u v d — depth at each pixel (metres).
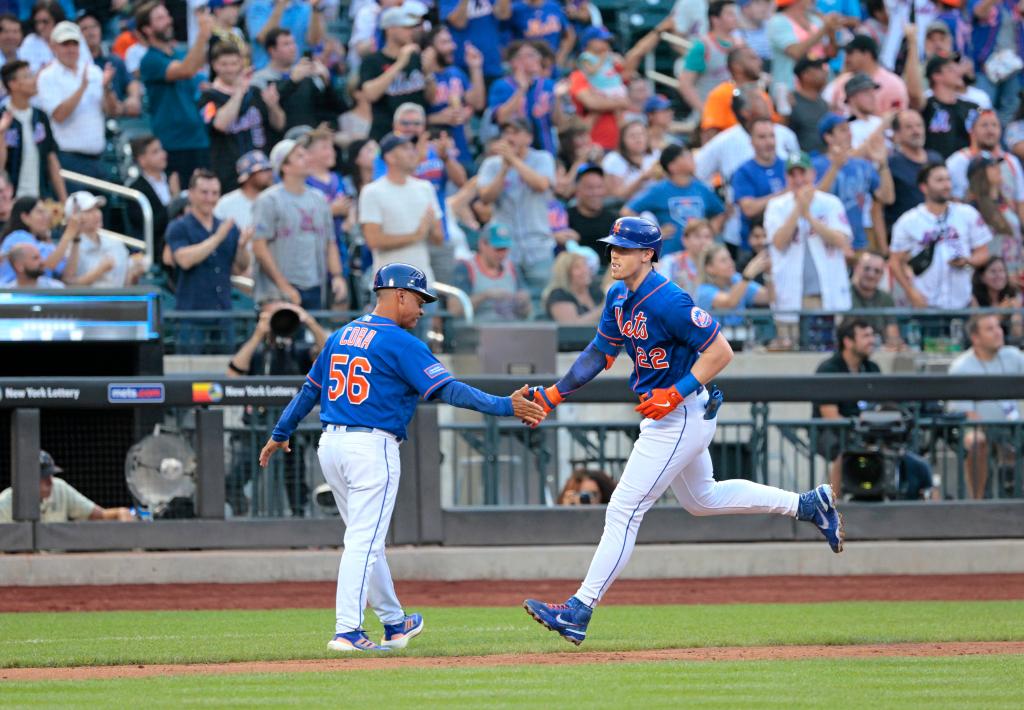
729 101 57.06
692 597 36.75
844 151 52.47
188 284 47.41
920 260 52.12
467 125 58.38
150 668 23.70
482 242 50.94
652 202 52.81
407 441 40.34
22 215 46.06
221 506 39.59
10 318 39.47
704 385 24.91
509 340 44.38
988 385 40.97
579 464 43.91
